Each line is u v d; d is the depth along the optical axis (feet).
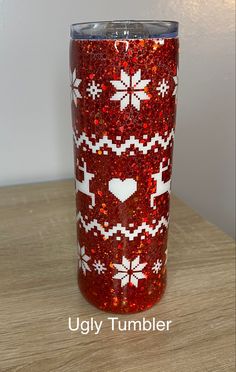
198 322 1.17
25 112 1.90
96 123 0.99
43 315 1.19
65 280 1.35
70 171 2.10
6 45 1.75
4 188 2.00
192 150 2.23
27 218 1.73
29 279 1.35
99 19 1.82
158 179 1.08
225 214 2.49
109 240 1.12
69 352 1.06
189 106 2.12
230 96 2.17
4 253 1.49
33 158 2.01
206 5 1.94
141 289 1.18
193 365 1.02
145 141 1.00
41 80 1.85
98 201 1.08
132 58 0.91
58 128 1.97
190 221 1.73
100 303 1.20
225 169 2.36
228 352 1.06
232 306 1.23
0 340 1.09
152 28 0.96
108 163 1.02
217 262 1.45
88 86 0.96
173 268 1.41
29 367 1.01
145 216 1.10
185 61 2.01
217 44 2.03
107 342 1.09
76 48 0.97
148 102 0.96
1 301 1.25
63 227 1.67
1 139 1.93
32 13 1.73
